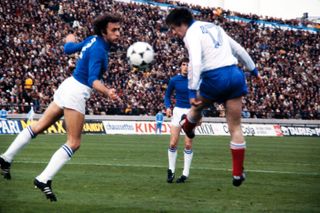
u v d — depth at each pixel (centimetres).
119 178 1534
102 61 1040
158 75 5472
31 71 4797
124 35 5775
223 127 5044
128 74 5322
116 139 3697
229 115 1094
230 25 6825
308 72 6494
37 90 4662
